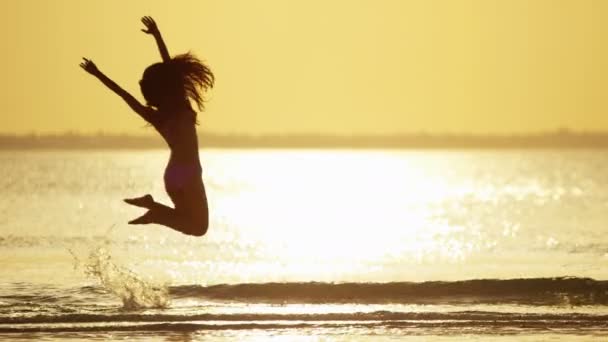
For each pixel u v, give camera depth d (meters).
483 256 67.38
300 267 60.28
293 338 34.47
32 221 102.38
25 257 62.91
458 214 122.88
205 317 38.78
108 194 168.75
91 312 40.06
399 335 35.03
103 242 76.25
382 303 43.19
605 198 163.25
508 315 38.94
